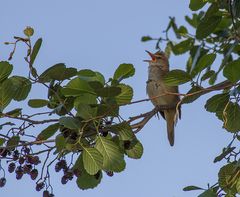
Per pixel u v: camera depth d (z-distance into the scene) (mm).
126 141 10594
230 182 10859
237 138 11367
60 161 10578
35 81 10328
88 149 9953
